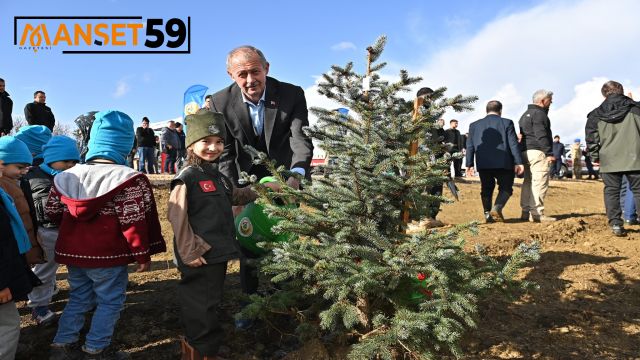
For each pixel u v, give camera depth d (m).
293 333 3.00
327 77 2.42
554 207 10.45
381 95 2.45
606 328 3.03
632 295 3.60
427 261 2.18
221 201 2.49
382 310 2.61
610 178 5.66
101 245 2.54
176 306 3.56
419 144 2.56
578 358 2.64
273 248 2.46
